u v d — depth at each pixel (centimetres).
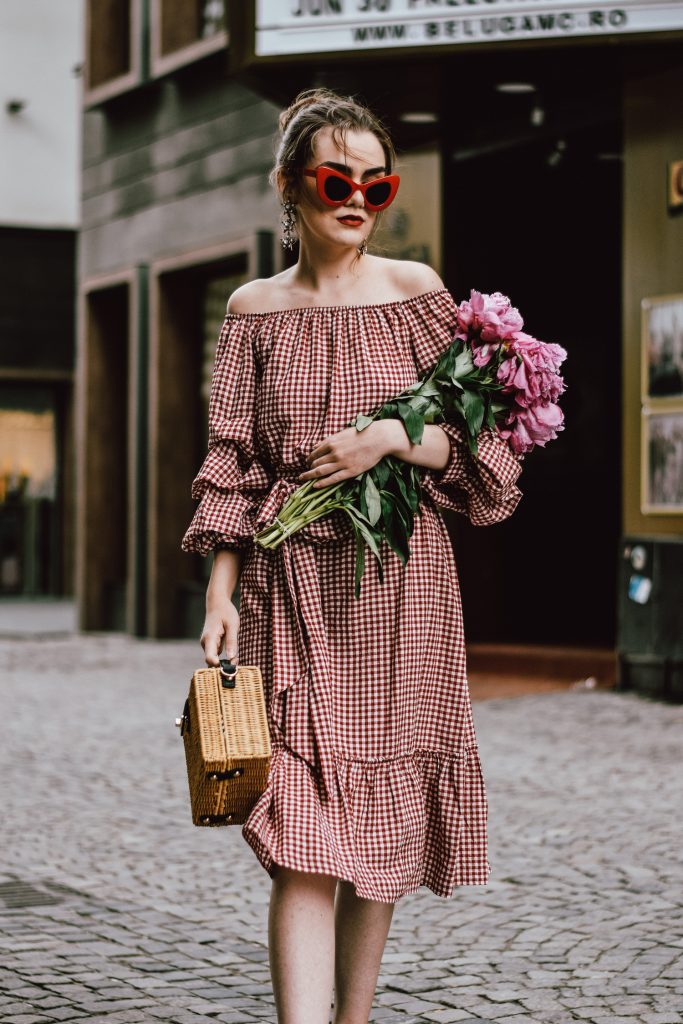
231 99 1564
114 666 1446
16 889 568
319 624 315
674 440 1084
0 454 2675
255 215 1523
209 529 321
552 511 1380
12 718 1062
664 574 1095
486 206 1308
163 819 708
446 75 1118
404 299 328
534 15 1037
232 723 298
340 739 313
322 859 297
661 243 1095
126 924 515
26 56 2580
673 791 750
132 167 1764
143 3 1714
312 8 1095
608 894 547
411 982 441
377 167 321
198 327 1720
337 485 315
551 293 1348
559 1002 418
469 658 1295
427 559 324
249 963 466
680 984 434
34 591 2711
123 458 1900
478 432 321
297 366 321
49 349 2622
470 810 324
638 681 1130
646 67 1080
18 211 2589
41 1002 419
